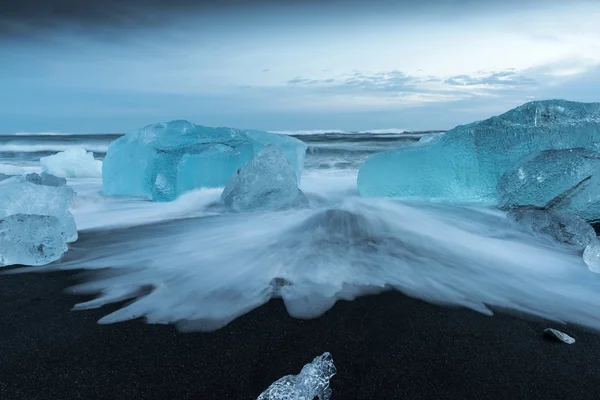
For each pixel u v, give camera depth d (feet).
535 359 5.68
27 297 7.58
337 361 5.50
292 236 11.34
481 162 15.24
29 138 93.04
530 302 7.64
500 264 9.61
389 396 4.78
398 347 5.91
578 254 10.33
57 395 4.76
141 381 5.04
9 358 5.53
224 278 8.55
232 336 6.17
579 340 6.26
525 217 12.11
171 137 18.63
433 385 5.02
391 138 70.79
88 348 5.80
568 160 12.82
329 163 33.96
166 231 12.37
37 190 11.03
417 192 16.31
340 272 8.89
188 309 7.10
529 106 15.66
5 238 9.27
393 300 7.57
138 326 6.47
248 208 15.11
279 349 5.81
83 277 8.63
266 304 7.31
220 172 17.90
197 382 5.02
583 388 5.05
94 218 14.30
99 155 49.80
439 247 10.64
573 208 12.51
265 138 19.67
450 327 6.57
